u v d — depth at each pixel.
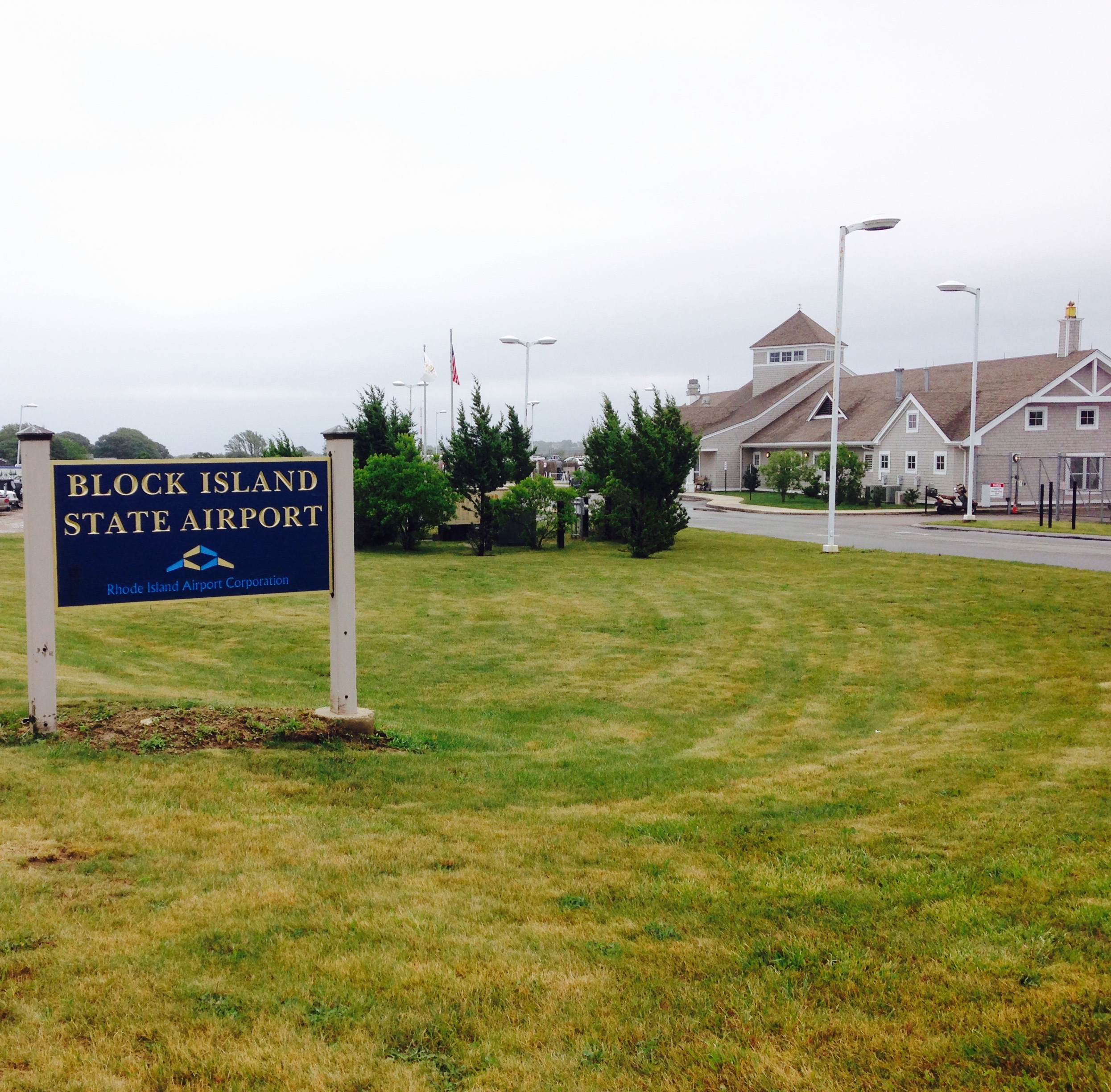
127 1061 3.79
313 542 8.91
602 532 33.66
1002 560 25.95
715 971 4.69
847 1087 3.74
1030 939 4.91
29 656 8.05
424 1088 3.71
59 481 7.98
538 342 50.59
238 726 8.72
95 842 6.00
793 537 34.34
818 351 73.38
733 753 9.46
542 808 7.44
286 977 4.50
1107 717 10.37
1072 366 50.78
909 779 8.21
